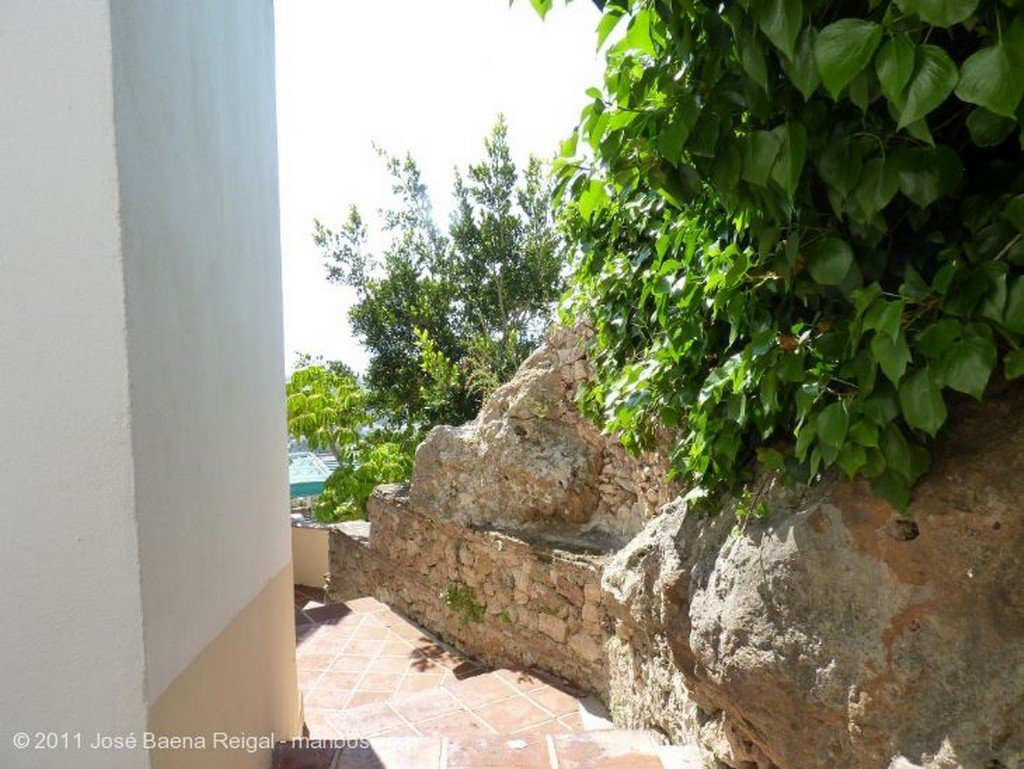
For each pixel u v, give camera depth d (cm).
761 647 151
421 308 1040
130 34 122
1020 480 121
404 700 399
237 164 212
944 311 114
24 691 118
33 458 116
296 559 891
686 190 145
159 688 125
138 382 120
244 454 210
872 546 135
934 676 123
